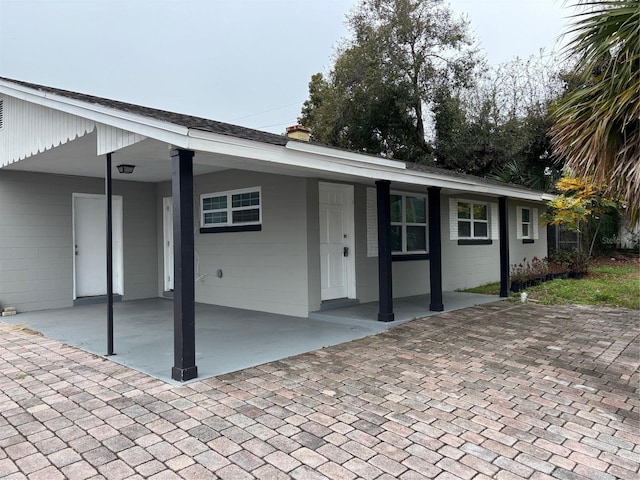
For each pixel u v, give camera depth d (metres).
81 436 3.10
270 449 2.90
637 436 3.13
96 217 9.39
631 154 3.64
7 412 3.53
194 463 2.72
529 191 10.65
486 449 2.92
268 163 5.67
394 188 9.05
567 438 3.09
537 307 8.31
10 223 8.02
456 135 18.30
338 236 8.23
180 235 4.26
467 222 11.52
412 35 18.59
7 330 6.58
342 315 7.14
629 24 3.46
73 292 8.83
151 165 7.58
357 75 18.41
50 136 6.38
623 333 6.19
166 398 3.81
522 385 4.13
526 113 18.30
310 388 4.04
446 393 3.92
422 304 8.52
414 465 2.71
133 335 6.23
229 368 4.64
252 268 8.22
